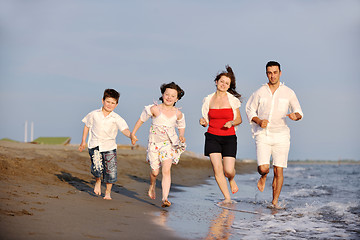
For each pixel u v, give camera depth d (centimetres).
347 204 606
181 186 888
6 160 714
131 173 1005
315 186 937
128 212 457
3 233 301
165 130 544
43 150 1023
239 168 1750
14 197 455
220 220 457
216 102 611
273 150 600
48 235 309
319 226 436
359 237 386
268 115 592
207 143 618
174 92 545
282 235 386
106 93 551
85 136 575
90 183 707
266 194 764
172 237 348
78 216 394
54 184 625
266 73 600
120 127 555
